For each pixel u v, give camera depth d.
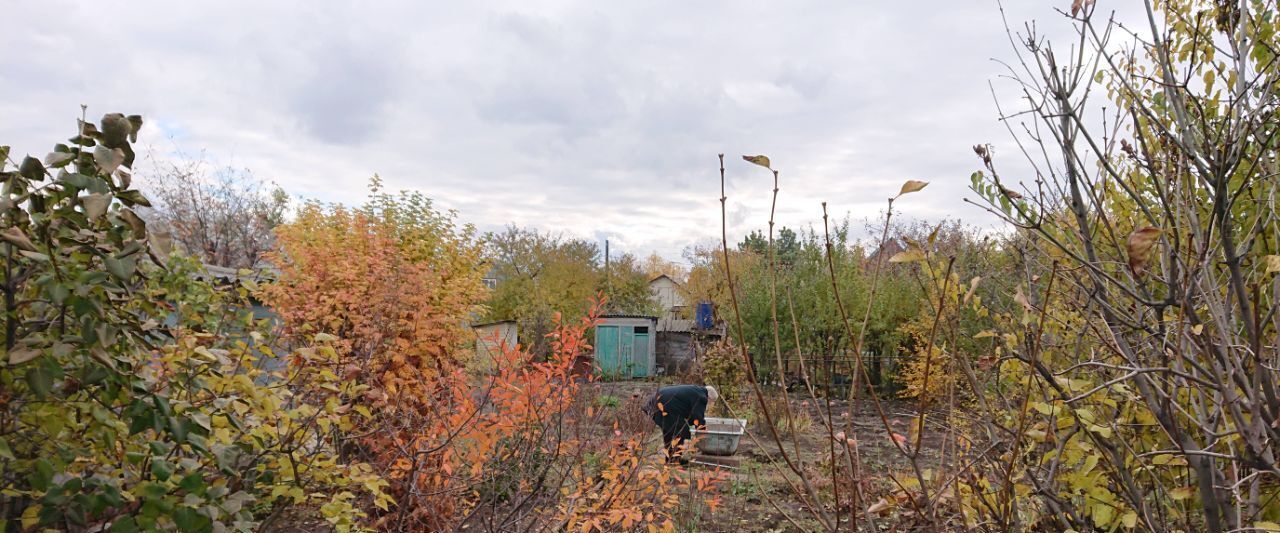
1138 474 2.92
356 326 5.68
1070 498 2.85
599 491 4.70
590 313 4.73
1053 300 2.98
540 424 4.58
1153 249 2.46
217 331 3.70
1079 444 2.57
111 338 1.97
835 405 13.09
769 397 12.00
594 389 6.39
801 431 10.85
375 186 8.74
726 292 18.75
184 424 2.13
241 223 23.08
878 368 17.06
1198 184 2.61
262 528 3.04
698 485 5.78
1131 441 2.81
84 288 1.90
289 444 2.85
